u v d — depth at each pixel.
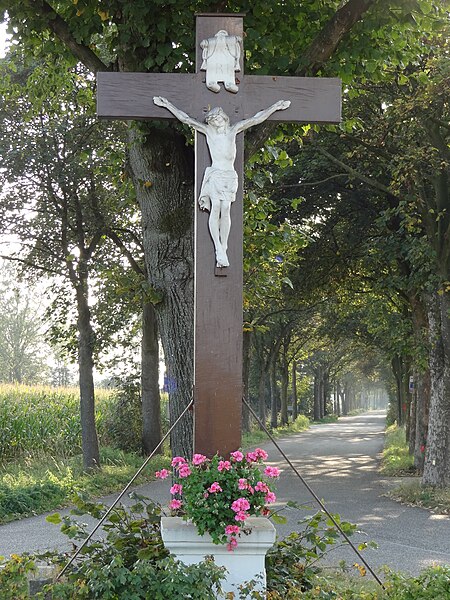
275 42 9.30
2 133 17.44
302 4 9.15
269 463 27.06
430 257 16.70
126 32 8.18
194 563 5.72
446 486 16.80
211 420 6.31
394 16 8.79
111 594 5.28
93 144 17.78
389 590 5.75
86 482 17.34
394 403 57.59
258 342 44.91
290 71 8.64
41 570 6.57
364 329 34.78
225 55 6.70
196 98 6.71
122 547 6.46
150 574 5.38
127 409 24.50
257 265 12.23
